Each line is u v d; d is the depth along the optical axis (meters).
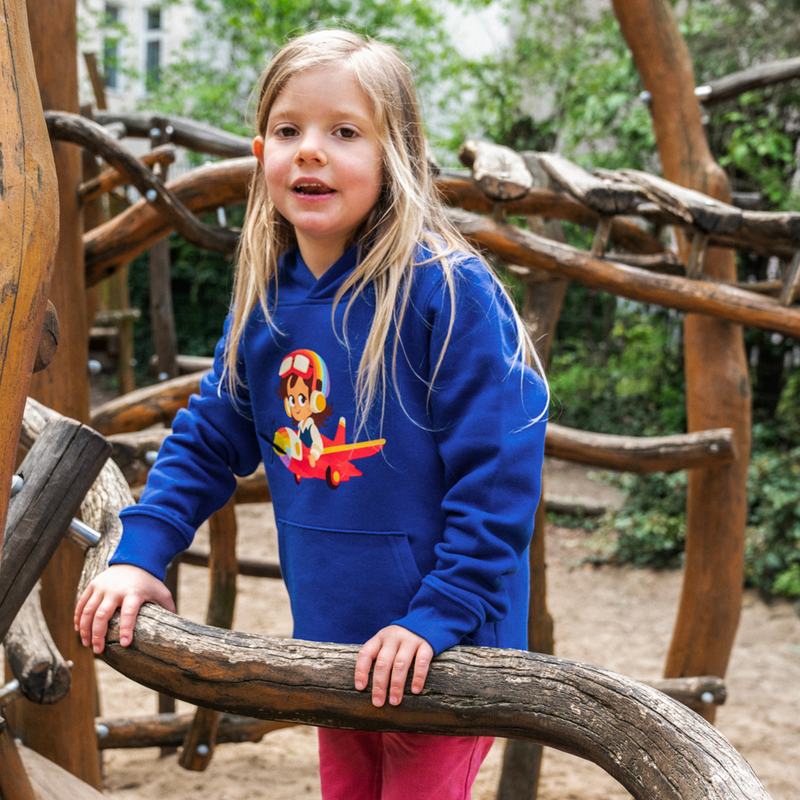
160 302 4.35
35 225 0.74
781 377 7.25
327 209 1.16
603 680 0.87
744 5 6.97
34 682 1.35
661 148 3.31
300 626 1.22
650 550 6.16
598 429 8.01
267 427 1.28
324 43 1.20
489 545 1.04
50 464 1.17
